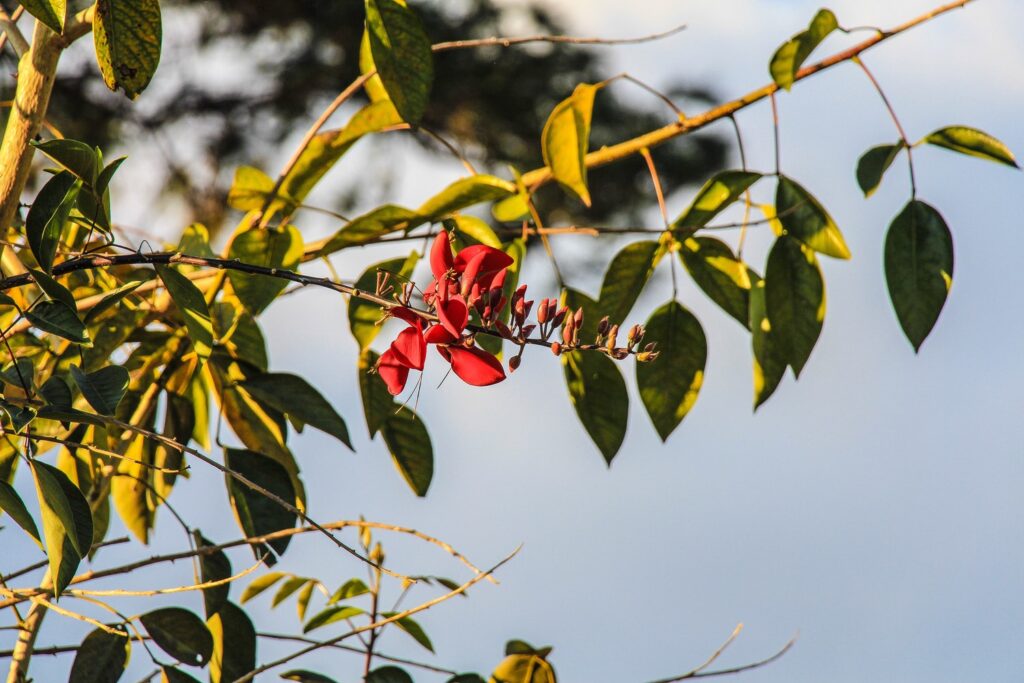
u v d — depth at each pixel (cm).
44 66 405
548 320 399
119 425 400
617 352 399
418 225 416
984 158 419
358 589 420
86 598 408
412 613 410
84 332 401
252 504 417
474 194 416
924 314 420
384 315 401
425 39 415
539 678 416
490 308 399
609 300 420
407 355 399
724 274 420
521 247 417
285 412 418
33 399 403
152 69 407
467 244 415
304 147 419
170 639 413
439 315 398
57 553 398
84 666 411
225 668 415
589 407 420
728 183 419
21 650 408
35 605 409
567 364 419
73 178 402
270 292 415
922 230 420
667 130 419
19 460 417
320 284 401
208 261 402
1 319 420
